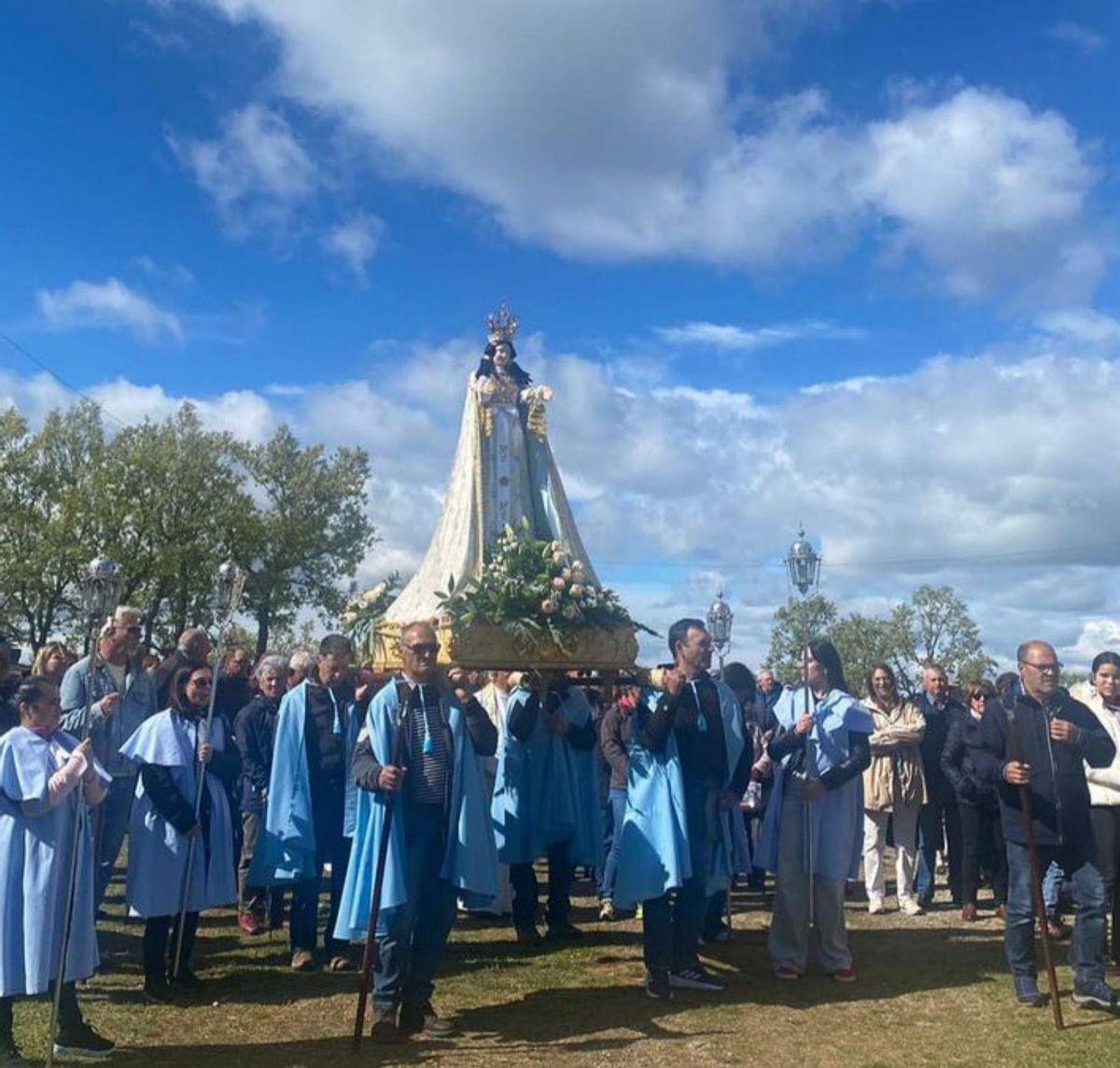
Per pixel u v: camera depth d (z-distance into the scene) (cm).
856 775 696
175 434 4050
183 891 642
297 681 891
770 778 744
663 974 644
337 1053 543
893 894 1034
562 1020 600
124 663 809
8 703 689
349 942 736
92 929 539
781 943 698
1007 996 645
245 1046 554
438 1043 561
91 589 589
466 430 1077
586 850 844
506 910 909
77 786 510
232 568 727
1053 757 627
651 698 680
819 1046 553
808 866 689
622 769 788
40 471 3925
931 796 975
